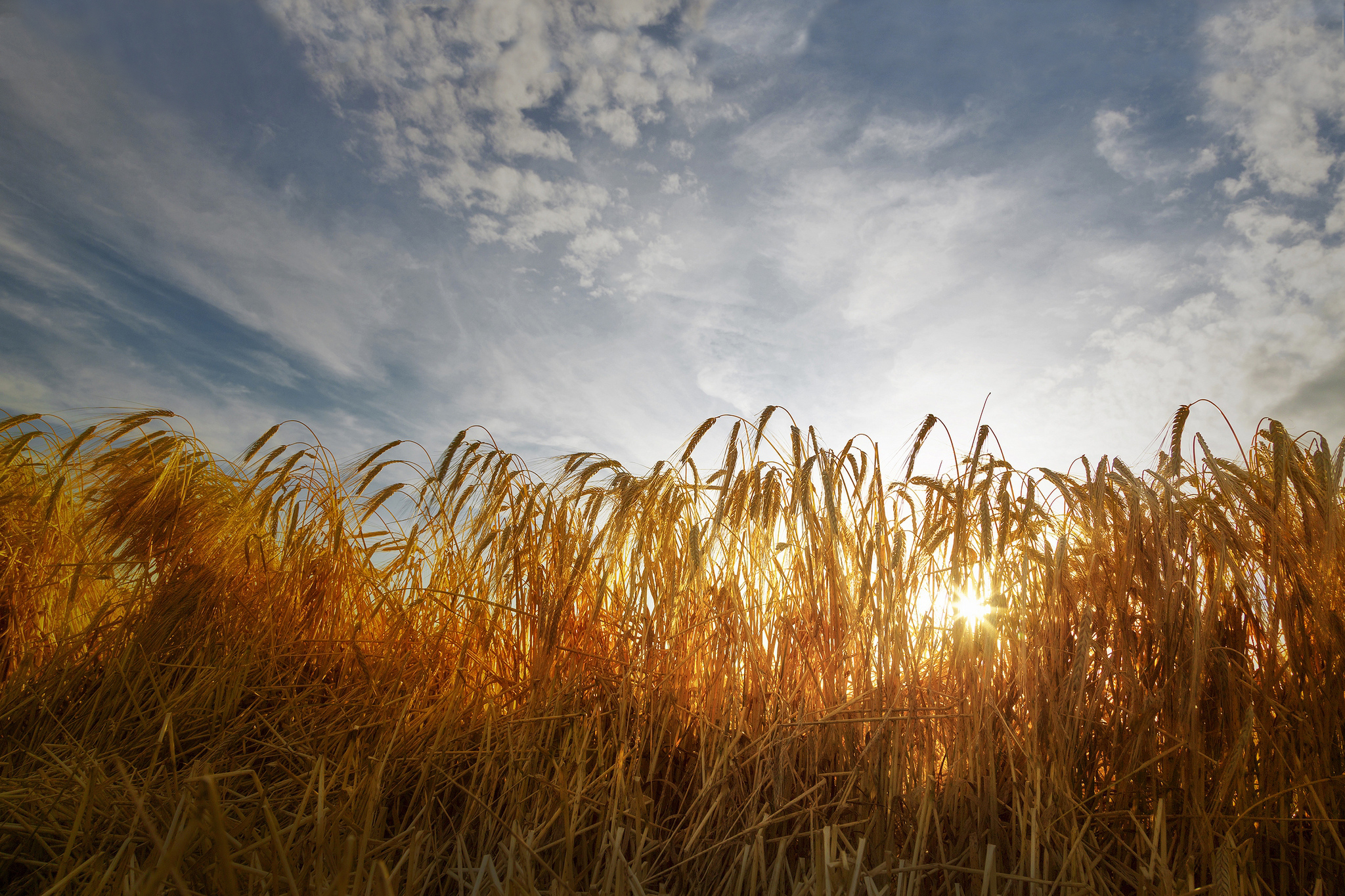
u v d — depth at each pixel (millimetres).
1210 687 2135
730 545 2863
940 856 1924
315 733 2510
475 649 2953
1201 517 2209
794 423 2848
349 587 3316
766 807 2086
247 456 3465
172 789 1914
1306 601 2051
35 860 1713
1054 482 2395
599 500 3055
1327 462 2002
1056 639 2375
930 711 2279
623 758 2199
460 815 2281
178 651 2916
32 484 3291
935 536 2635
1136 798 2059
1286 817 1842
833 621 2639
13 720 2504
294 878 1374
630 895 1781
